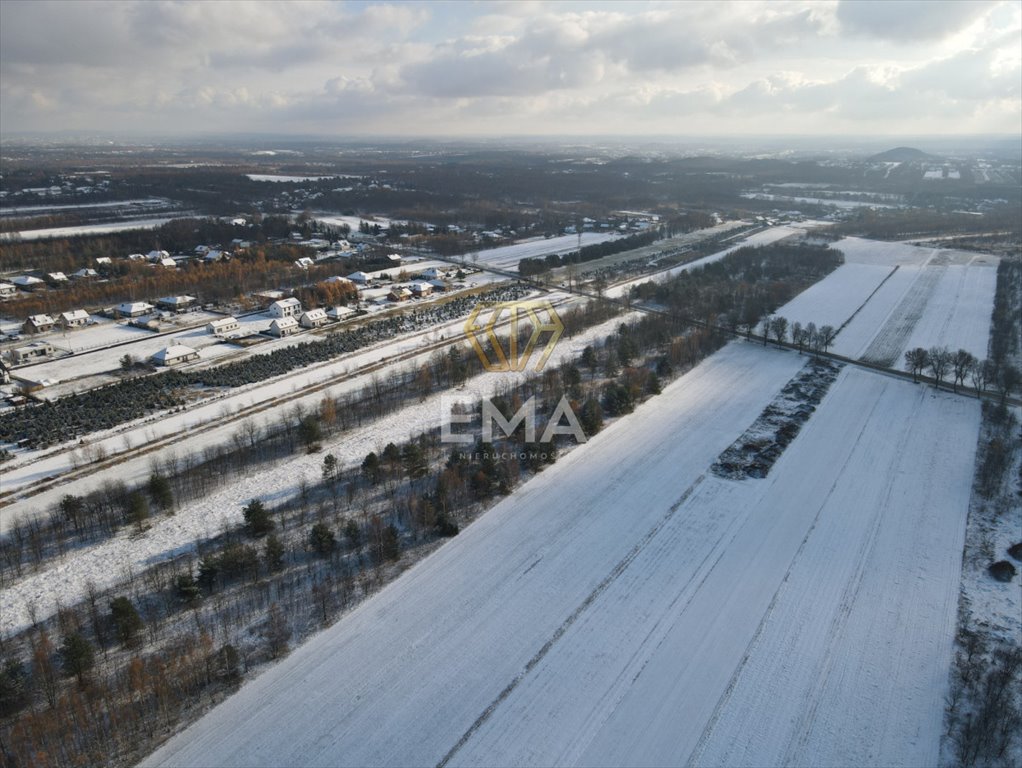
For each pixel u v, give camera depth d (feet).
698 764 182.80
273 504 306.35
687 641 226.79
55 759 179.11
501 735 191.52
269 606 241.35
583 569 263.90
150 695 200.85
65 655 203.31
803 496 315.78
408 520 293.64
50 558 266.98
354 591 249.75
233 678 209.46
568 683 209.77
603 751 186.50
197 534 283.38
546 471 338.34
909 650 222.07
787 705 201.46
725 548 277.44
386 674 212.43
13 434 369.71
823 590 251.60
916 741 189.37
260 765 181.27
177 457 347.56
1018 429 381.60
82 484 322.34
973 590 250.98
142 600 243.19
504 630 231.91
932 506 306.35
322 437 370.73
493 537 284.00
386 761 183.21
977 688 206.28
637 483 327.47
